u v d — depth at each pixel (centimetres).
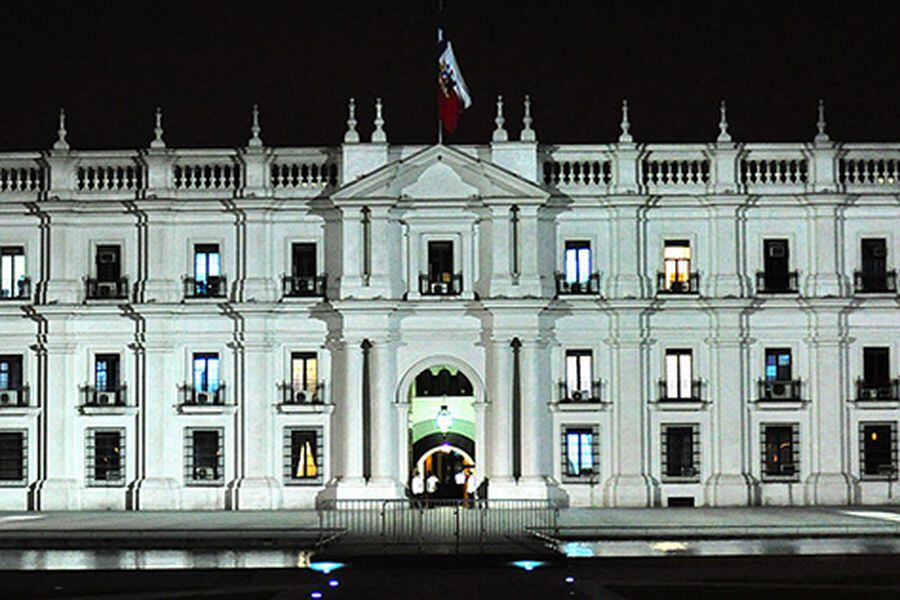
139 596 3812
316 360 6594
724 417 6506
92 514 6262
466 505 6194
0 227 6625
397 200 6444
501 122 6550
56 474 6562
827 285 6519
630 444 6500
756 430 6531
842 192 6500
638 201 6488
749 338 6556
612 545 4925
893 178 6600
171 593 3859
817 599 3681
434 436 6750
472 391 6744
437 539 4866
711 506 6444
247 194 6556
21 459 6594
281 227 6600
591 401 6506
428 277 6506
